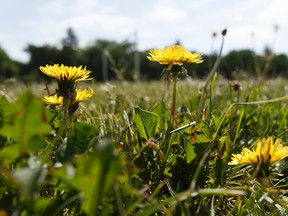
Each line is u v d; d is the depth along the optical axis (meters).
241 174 0.22
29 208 0.13
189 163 0.21
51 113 0.24
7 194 0.13
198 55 0.25
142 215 0.14
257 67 0.60
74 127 0.17
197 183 0.21
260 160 0.19
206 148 0.21
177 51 0.25
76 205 0.15
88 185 0.11
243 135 0.32
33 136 0.13
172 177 0.21
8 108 0.13
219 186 0.20
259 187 0.19
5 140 0.15
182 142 0.23
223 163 0.21
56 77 0.21
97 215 0.14
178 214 0.17
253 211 0.17
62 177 0.11
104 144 0.11
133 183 0.16
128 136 0.24
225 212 0.19
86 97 0.23
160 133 0.25
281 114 0.35
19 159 0.13
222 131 0.30
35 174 0.11
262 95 0.51
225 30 0.34
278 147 0.19
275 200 0.18
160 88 0.60
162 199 0.19
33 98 0.12
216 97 0.45
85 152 0.16
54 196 0.17
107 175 0.11
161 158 0.21
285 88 0.58
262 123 0.35
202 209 0.18
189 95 0.46
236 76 0.67
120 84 0.58
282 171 0.24
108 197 0.13
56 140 0.18
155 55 0.26
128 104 0.40
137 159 0.20
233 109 0.35
